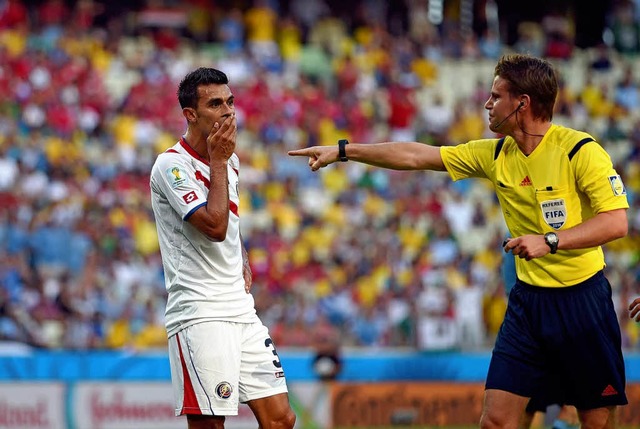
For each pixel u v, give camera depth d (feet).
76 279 193.67
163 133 250.37
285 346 192.44
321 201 245.86
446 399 171.32
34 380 154.61
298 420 163.84
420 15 313.53
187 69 271.90
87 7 280.92
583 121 293.02
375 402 168.04
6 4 267.59
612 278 228.43
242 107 263.29
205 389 71.72
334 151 77.15
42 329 181.06
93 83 253.44
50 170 225.15
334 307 211.00
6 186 216.54
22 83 246.47
